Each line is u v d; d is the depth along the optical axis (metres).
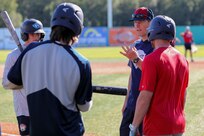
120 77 27.92
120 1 124.25
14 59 9.10
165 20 7.51
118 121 15.82
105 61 43.31
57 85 6.42
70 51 6.52
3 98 20.80
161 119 7.26
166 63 7.26
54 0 124.25
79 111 6.75
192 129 14.20
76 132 6.57
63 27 6.50
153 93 7.28
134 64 8.84
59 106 6.42
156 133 7.29
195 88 22.25
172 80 7.32
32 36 9.66
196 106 17.80
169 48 7.53
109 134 14.09
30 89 6.53
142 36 9.13
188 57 48.22
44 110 6.43
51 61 6.47
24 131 9.62
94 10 125.12
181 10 120.56
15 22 113.00
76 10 6.61
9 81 6.75
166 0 121.56
